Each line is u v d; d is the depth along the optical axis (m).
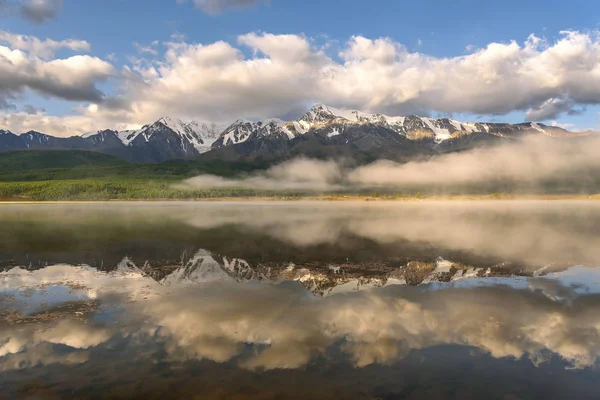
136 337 16.72
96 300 22.48
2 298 22.98
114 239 49.56
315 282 27.06
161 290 24.86
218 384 12.57
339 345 15.88
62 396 11.87
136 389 12.25
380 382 12.77
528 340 16.47
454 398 11.81
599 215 94.44
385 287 25.64
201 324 18.27
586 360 14.55
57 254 38.66
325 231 59.34
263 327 17.92
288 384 12.59
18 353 15.08
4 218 83.94
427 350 15.41
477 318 19.23
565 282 26.86
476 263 33.78
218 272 30.52
